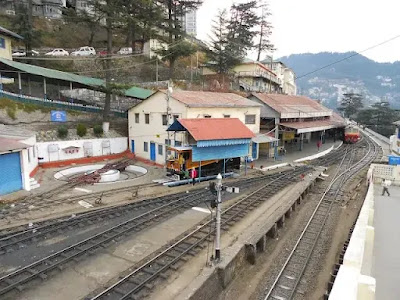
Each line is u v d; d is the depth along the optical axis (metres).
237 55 53.78
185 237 14.55
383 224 17.08
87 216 16.75
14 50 43.62
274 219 16.92
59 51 47.09
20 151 20.95
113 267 12.09
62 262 12.09
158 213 17.88
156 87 44.44
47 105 33.41
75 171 27.86
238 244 13.91
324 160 37.88
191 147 23.89
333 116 58.97
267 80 65.88
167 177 25.64
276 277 12.80
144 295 10.38
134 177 26.11
